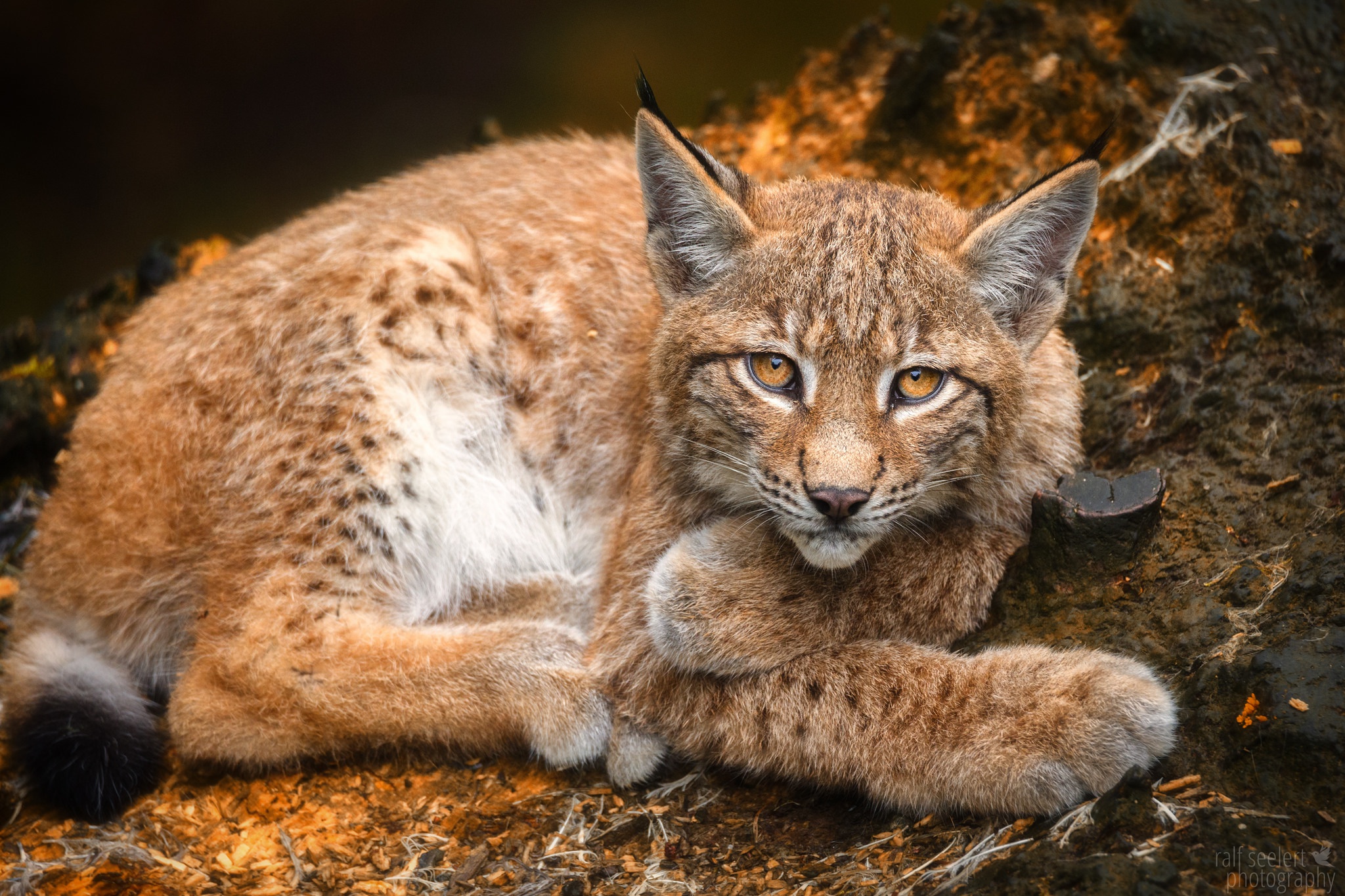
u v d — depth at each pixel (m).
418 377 7.79
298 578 7.54
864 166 10.47
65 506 8.06
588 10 23.47
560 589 7.97
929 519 6.88
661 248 6.87
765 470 6.28
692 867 6.17
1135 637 6.20
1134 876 4.74
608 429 8.02
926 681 6.20
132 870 6.59
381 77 23.42
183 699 7.43
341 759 7.39
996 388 6.46
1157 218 8.70
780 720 6.52
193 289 8.49
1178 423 7.57
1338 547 6.04
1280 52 9.45
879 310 6.20
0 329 19.69
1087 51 9.80
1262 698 5.40
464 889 6.20
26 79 22.03
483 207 8.47
